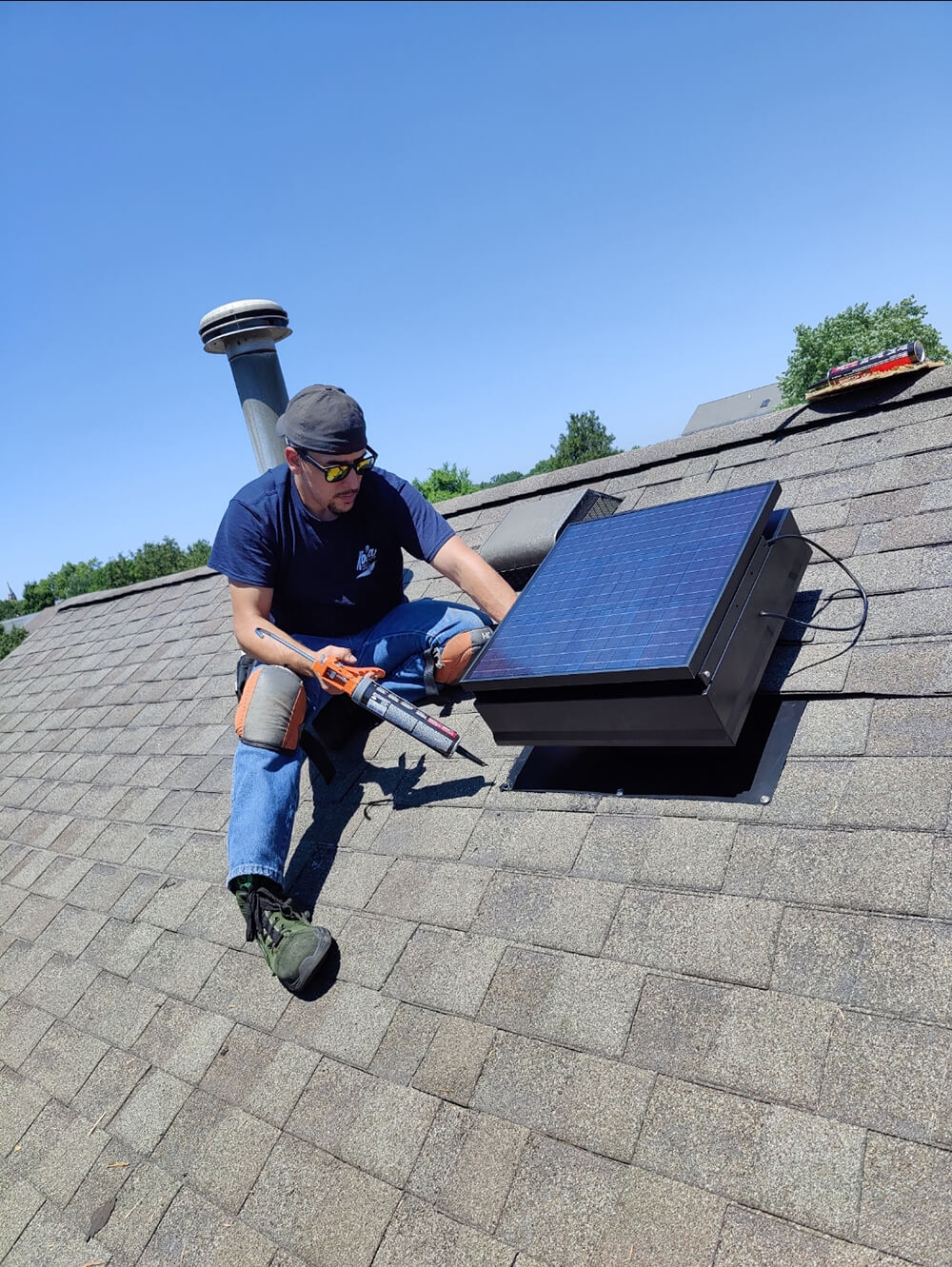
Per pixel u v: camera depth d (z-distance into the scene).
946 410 3.12
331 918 2.76
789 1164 1.56
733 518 2.48
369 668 2.80
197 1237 2.14
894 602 2.47
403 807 3.03
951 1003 1.61
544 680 2.31
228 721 4.60
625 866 2.28
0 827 5.01
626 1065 1.87
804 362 41.91
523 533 3.76
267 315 6.71
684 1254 1.54
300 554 3.10
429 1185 1.91
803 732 2.30
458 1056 2.12
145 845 3.94
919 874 1.83
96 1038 2.97
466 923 2.44
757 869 2.05
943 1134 1.47
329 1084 2.28
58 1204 2.45
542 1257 1.68
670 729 2.22
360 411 2.81
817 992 1.76
